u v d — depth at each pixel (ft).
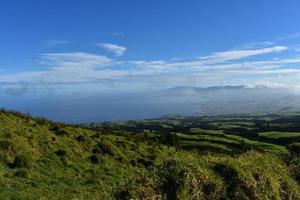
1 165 95.09
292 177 56.85
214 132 437.17
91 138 139.54
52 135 128.47
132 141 152.87
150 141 162.20
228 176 45.80
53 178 95.96
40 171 98.68
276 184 49.60
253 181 46.34
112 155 128.47
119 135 160.45
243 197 44.83
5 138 110.83
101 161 119.24
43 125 137.08
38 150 113.70
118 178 107.24
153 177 41.93
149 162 129.90
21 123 130.11
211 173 44.57
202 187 42.70
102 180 102.27
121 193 41.70
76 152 122.31
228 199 44.04
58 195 81.46
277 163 57.36
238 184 45.34
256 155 57.06
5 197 73.20
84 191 87.66
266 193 47.47
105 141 136.77
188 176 41.96
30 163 98.58
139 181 42.01
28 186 84.64
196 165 44.21
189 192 41.50
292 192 51.57
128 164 124.77
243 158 53.16
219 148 214.28
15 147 105.91
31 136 120.47
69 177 100.12
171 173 42.34
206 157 48.83
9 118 129.80
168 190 41.37
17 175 90.99
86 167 111.96
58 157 113.29
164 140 173.27
